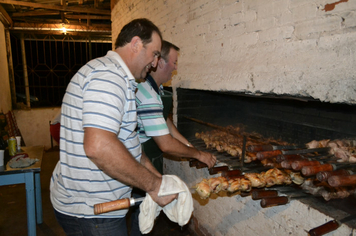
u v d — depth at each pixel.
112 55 1.35
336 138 1.91
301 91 1.41
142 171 1.16
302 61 1.40
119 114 1.16
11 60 6.18
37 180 3.06
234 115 3.11
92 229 1.39
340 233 1.27
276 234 1.72
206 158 1.96
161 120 1.80
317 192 1.47
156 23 3.25
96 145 1.04
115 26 5.22
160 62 2.03
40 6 5.06
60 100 6.87
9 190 4.06
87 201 1.37
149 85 1.86
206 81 2.29
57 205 1.44
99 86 1.13
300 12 1.41
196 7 2.40
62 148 1.37
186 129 2.92
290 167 1.29
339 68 1.22
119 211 1.49
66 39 6.74
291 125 2.33
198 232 2.80
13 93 6.32
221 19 2.07
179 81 2.76
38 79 6.60
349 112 1.81
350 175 1.11
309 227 1.45
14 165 2.49
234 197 2.18
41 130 6.52
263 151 1.49
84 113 1.10
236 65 1.91
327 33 1.28
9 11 5.57
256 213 1.92
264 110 2.66
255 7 1.72
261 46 1.69
